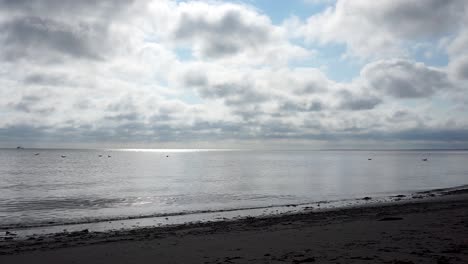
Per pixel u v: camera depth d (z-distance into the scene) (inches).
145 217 932.0
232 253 456.1
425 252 421.4
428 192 1507.1
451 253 413.7
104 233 694.5
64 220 883.4
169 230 712.4
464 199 1149.7
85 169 3248.0
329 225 676.7
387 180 2176.4
